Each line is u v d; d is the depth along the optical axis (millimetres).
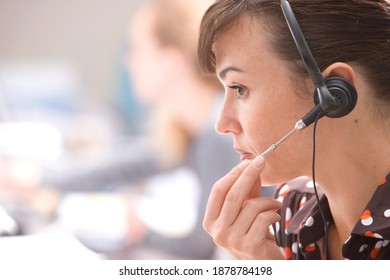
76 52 8227
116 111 7406
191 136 4141
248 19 1794
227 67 1830
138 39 4391
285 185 2299
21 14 8281
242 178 1903
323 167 1825
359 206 1853
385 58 1776
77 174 4555
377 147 1801
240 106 1866
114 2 8156
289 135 1787
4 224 3145
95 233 3641
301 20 1758
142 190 4344
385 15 1780
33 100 5121
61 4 8219
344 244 1786
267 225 1916
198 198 3771
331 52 1750
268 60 1777
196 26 4129
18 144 4621
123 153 4746
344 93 1699
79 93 5441
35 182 4465
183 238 3641
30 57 8281
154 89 4270
